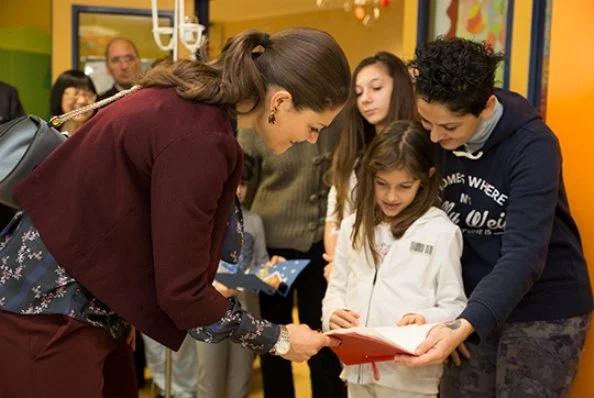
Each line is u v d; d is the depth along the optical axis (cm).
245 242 290
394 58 257
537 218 182
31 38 500
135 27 450
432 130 192
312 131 149
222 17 787
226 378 304
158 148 134
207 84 138
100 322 148
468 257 208
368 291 216
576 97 218
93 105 163
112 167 138
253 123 149
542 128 190
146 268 143
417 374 205
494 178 196
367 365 212
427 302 207
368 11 523
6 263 147
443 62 181
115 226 140
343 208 256
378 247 217
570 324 194
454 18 271
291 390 303
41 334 145
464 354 205
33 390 146
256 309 306
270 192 299
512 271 177
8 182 151
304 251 292
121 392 168
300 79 141
